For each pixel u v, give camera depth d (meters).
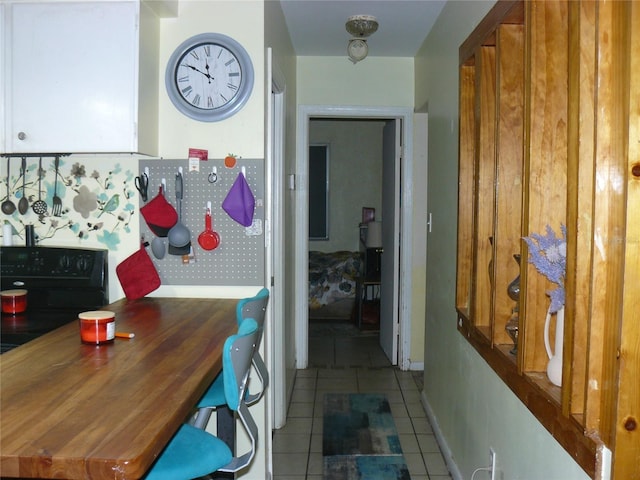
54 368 1.44
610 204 1.15
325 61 4.09
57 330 1.86
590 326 1.18
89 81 2.20
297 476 2.69
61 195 2.48
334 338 5.20
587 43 1.21
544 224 1.60
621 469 1.11
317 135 6.41
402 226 4.26
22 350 1.61
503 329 1.94
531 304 1.63
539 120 1.58
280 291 3.17
